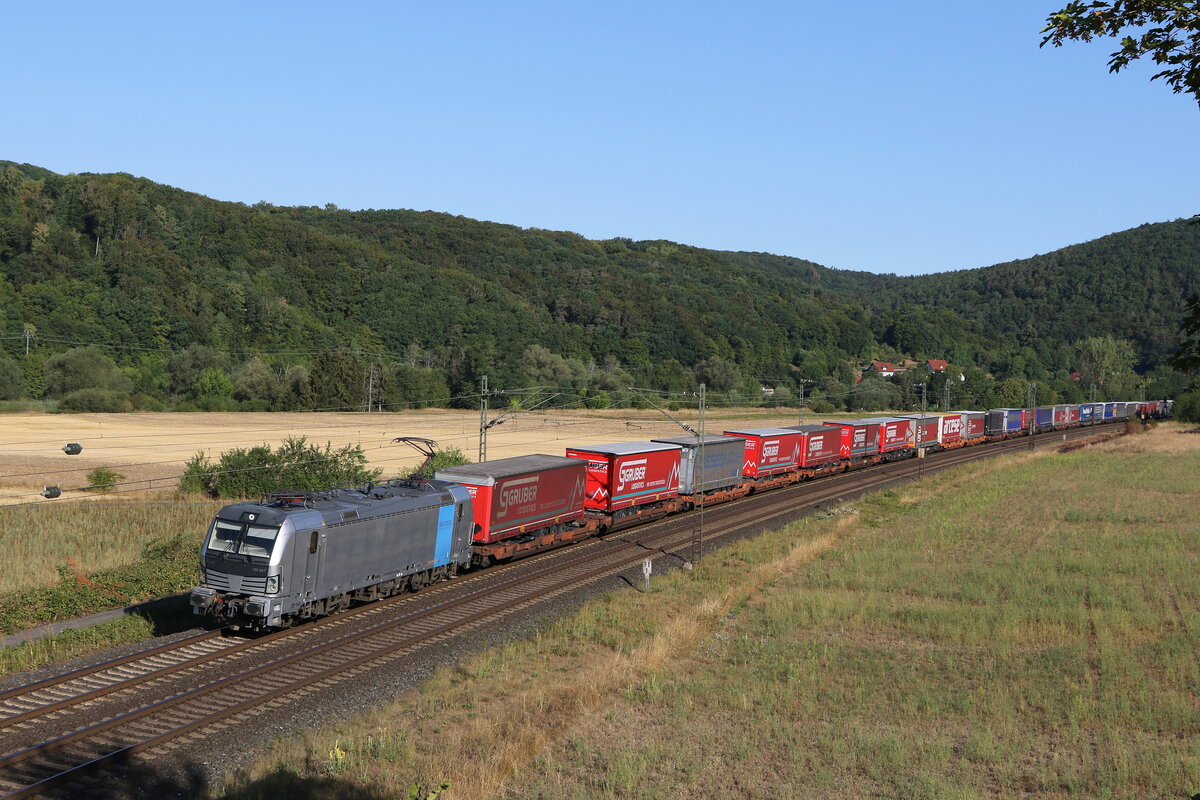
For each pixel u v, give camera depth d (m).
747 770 16.20
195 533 35.62
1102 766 16.19
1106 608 26.72
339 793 14.63
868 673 21.66
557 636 24.72
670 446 44.75
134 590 27.72
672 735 17.89
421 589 29.47
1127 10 8.72
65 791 14.54
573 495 37.62
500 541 33.03
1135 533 39.50
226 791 14.80
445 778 15.32
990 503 49.41
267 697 18.97
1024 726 18.50
